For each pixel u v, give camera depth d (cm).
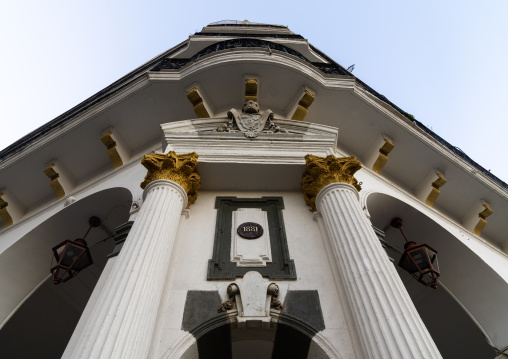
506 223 1057
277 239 651
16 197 1045
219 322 505
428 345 424
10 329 1062
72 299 1070
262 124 820
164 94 938
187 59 1043
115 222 922
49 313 1071
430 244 951
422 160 1008
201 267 593
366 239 564
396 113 968
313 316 520
